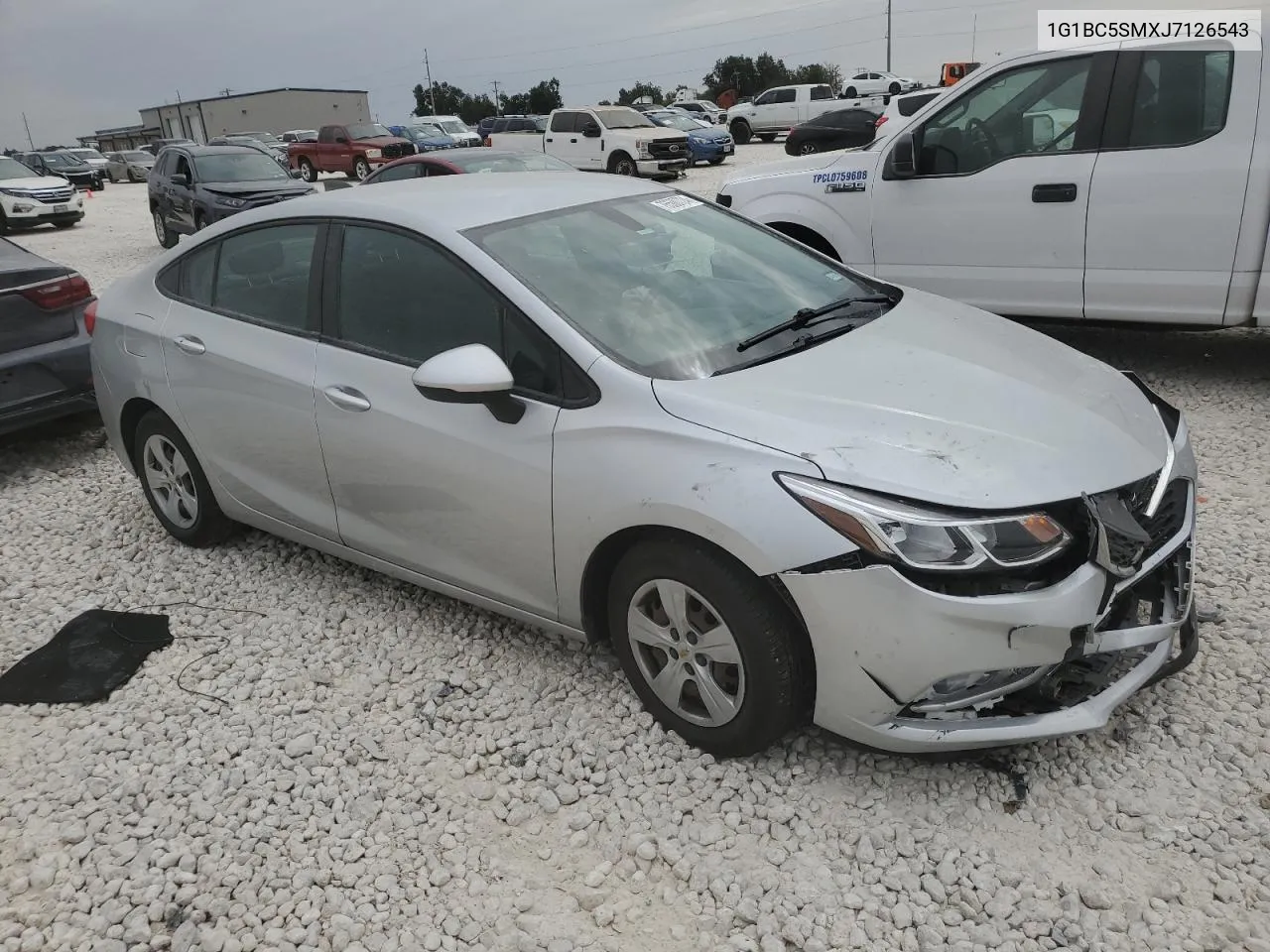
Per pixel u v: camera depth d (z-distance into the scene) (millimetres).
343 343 3490
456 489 3143
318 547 3896
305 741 3078
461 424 3098
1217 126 5102
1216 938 2203
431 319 3244
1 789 2986
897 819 2598
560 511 2889
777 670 2582
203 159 14344
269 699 3338
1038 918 2283
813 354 3016
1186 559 2779
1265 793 2602
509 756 2980
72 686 3480
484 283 3105
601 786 2818
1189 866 2402
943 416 2637
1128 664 2686
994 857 2465
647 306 3145
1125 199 5387
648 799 2740
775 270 3656
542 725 3100
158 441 4387
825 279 3730
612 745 2949
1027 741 2500
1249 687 3021
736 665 2664
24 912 2516
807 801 2682
